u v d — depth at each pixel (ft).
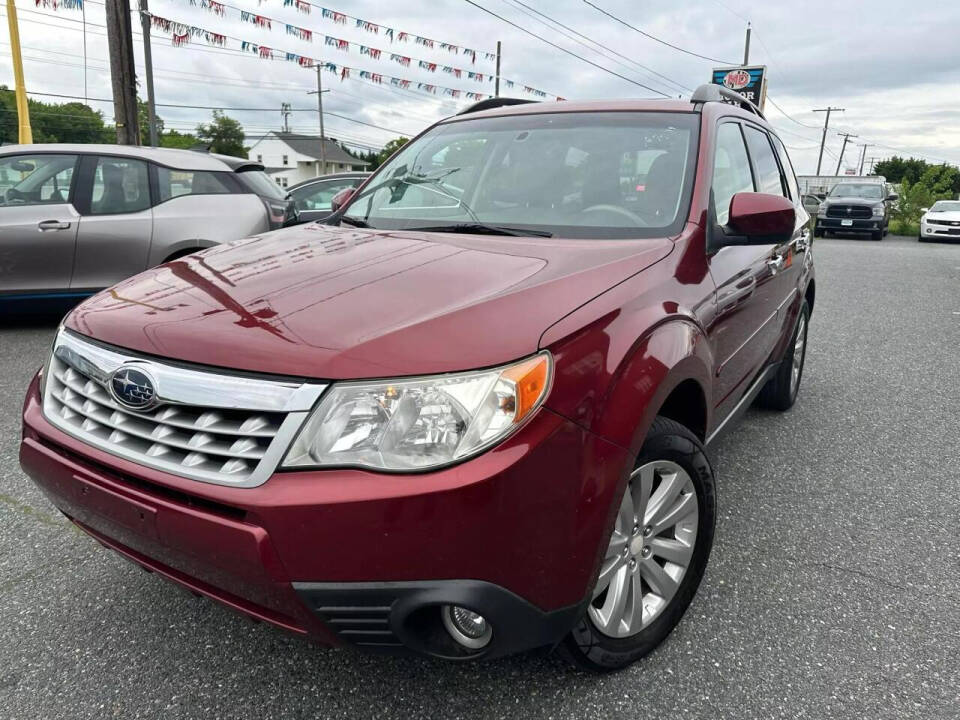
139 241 19.99
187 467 5.52
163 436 5.69
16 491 10.80
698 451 7.27
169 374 5.68
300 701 6.73
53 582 8.55
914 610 8.24
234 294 6.44
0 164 19.48
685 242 7.96
